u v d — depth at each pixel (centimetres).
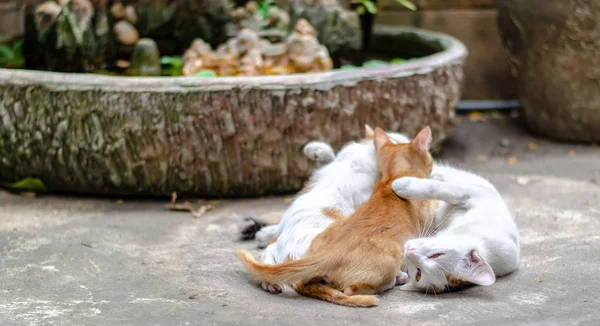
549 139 667
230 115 490
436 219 391
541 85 643
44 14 578
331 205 385
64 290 360
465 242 341
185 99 484
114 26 611
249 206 504
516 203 497
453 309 327
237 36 580
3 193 526
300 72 553
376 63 617
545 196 511
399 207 357
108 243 429
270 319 318
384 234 343
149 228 457
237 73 555
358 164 409
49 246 423
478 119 728
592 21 592
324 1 631
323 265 334
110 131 491
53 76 495
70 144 499
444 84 560
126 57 616
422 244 338
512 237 370
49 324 319
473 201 379
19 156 514
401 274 361
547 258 393
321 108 502
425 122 552
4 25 717
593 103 622
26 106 500
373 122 523
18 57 613
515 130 696
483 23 755
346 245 339
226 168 503
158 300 345
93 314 329
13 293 356
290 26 632
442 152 631
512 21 645
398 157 386
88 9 586
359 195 400
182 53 629
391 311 325
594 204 490
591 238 423
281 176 515
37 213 487
